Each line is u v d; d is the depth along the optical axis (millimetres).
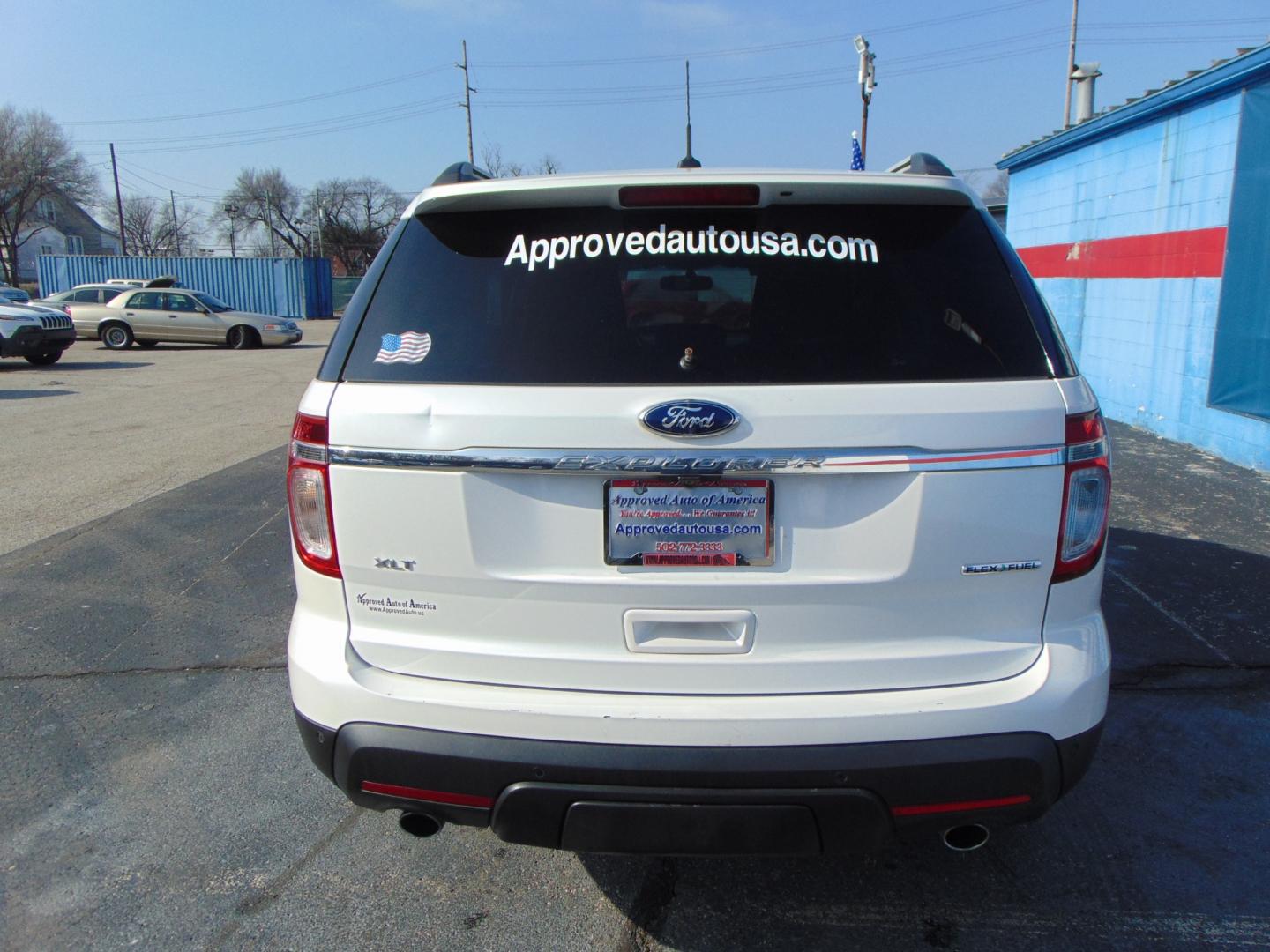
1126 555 5238
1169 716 3559
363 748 2117
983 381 2041
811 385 2008
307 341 26438
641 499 2021
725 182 2252
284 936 2469
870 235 2254
